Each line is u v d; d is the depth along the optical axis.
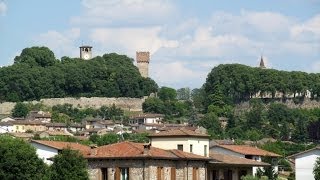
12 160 117.94
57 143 149.50
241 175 148.12
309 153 180.00
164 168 120.88
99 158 118.81
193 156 127.94
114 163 118.38
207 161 132.38
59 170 115.44
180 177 124.50
